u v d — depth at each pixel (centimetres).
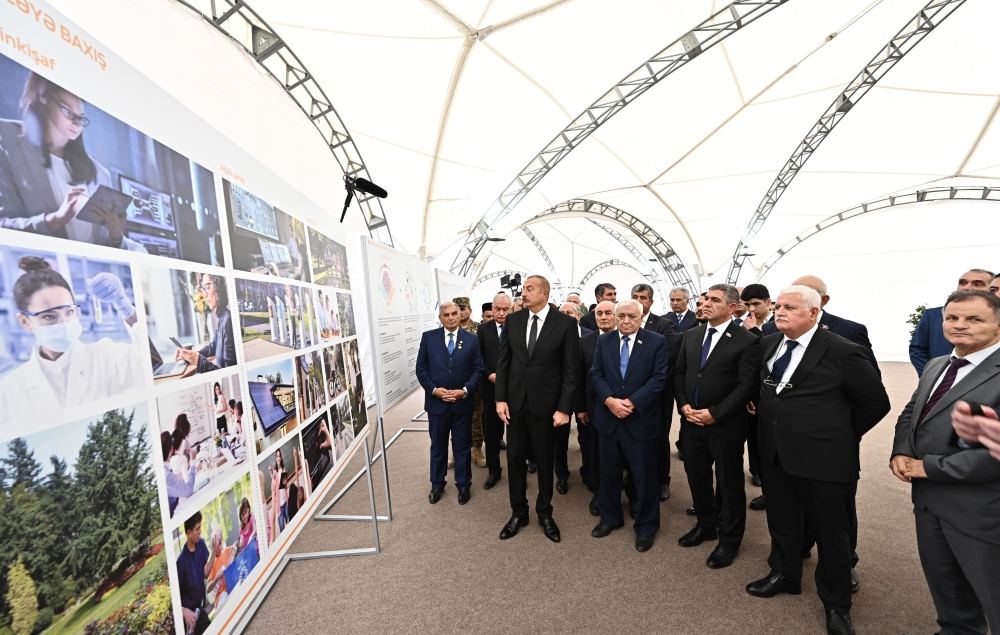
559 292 2767
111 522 79
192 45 424
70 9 306
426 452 455
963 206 1341
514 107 898
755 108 1087
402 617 202
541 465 269
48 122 74
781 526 205
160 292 99
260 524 138
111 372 82
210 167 126
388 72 730
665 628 188
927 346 290
